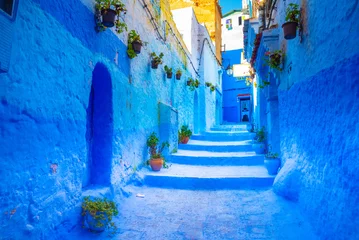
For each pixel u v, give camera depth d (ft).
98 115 15.90
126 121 18.22
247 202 16.29
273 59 19.35
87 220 11.50
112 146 15.74
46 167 9.46
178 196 17.65
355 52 7.88
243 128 51.78
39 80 9.00
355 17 7.82
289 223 12.50
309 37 12.30
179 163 26.61
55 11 9.99
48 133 9.58
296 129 15.19
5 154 7.46
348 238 8.00
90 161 15.53
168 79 31.22
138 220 13.53
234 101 85.10
